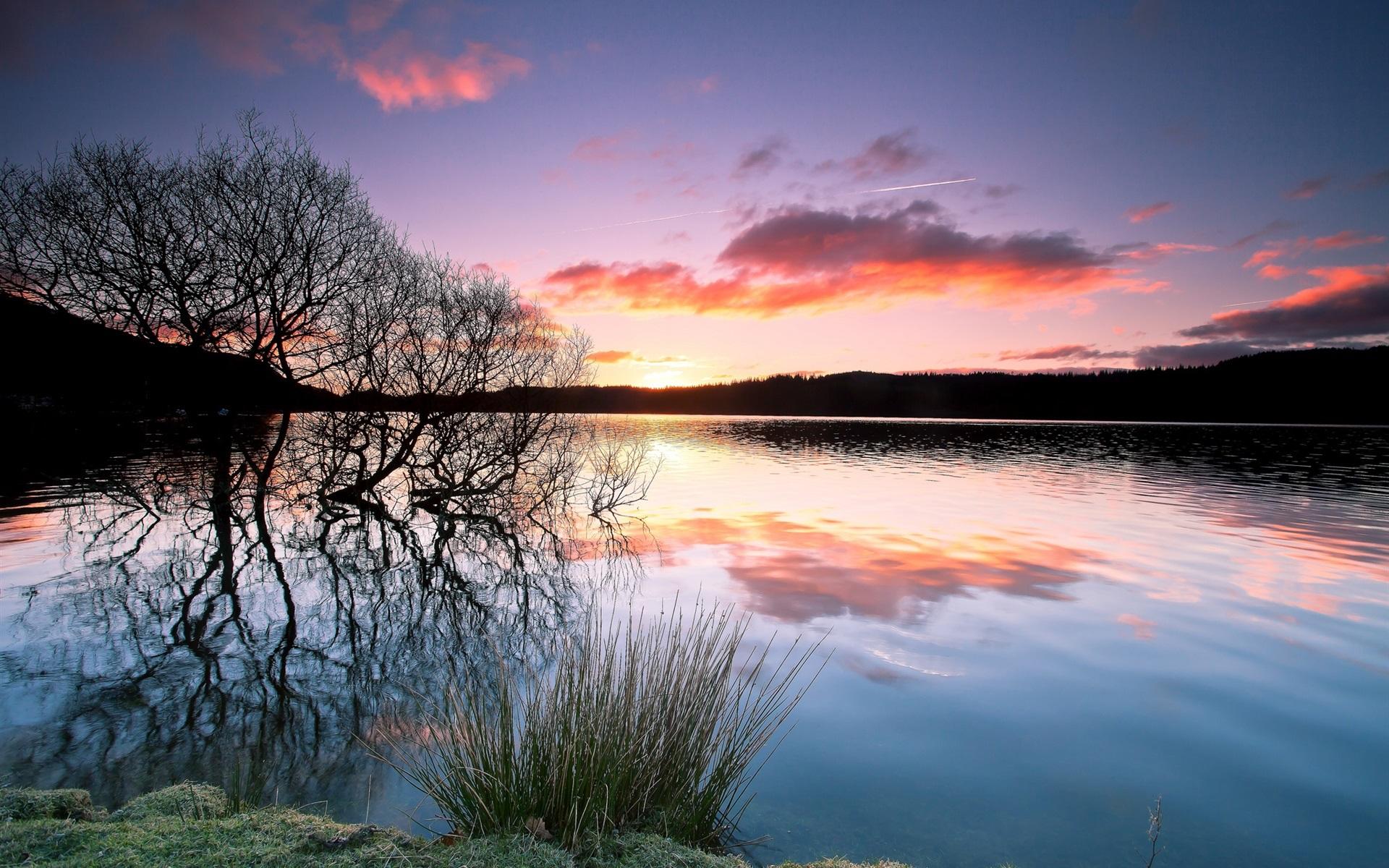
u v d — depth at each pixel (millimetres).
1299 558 11648
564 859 2660
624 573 10469
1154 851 3266
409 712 5340
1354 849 3715
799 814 3928
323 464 17062
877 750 4773
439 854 2621
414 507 16719
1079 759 4703
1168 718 5391
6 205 14516
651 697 3688
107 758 4516
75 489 17500
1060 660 6664
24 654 6566
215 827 2785
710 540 13328
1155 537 13633
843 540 13281
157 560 10758
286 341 15891
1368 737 5078
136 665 6344
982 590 9414
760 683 5961
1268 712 5516
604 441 42438
